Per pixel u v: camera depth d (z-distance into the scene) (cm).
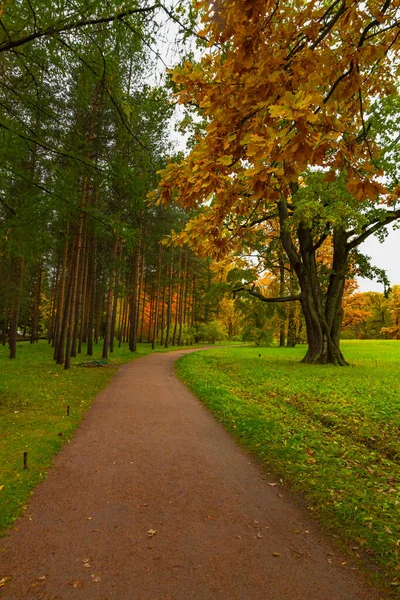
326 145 204
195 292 5122
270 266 2458
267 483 509
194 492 475
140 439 696
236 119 242
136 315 3152
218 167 250
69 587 296
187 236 315
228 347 4238
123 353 2897
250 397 1138
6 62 620
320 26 242
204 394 1138
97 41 535
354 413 938
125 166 629
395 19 260
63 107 696
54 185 671
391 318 6862
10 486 473
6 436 675
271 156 215
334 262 2259
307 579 309
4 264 2125
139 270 3491
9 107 671
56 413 868
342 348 3603
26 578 307
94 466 559
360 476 539
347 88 252
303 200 1638
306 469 545
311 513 426
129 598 284
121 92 597
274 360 2373
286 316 3138
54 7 473
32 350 3039
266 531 385
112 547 351
